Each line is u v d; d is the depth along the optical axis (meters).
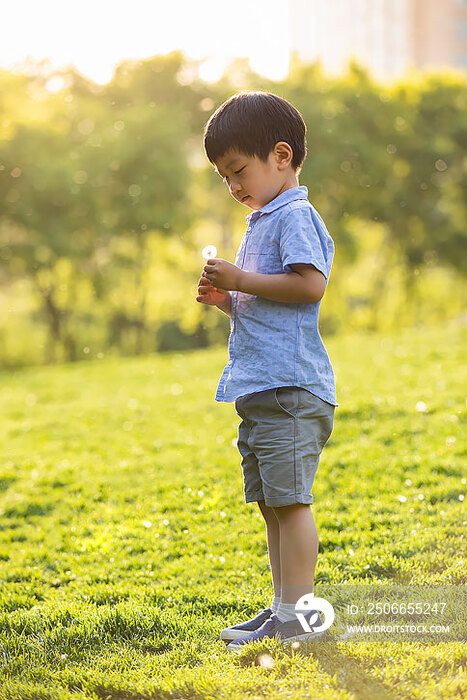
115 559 3.95
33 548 4.30
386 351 10.69
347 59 26.03
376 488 4.66
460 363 9.16
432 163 25.58
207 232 25.94
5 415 9.16
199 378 10.50
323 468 5.18
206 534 4.16
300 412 2.42
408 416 6.57
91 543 4.25
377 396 7.39
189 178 22.84
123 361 13.42
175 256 25.19
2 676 2.46
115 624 2.83
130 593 3.32
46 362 24.72
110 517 4.80
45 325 24.92
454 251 26.56
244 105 2.53
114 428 7.78
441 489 4.42
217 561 3.68
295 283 2.39
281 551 2.47
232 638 2.53
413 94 25.97
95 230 22.44
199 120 24.84
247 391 2.45
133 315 24.98
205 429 7.26
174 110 23.72
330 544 3.76
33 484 5.75
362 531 3.89
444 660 2.18
